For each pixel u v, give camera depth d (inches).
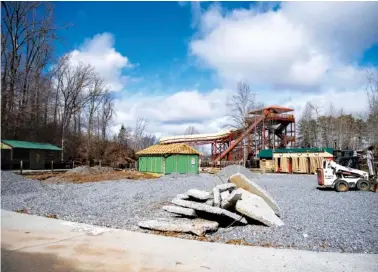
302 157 1457.9
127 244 264.5
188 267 210.7
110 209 440.5
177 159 1227.2
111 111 2736.2
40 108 1966.0
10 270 202.5
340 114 2699.3
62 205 475.2
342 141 2410.2
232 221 347.9
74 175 1104.2
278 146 1905.8
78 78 2316.7
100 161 1764.3
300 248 262.1
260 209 354.0
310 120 2613.2
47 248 251.9
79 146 2070.6
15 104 1740.9
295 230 314.0
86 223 351.9
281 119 1836.9
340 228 323.6
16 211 429.4
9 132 1669.5
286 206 467.2
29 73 1902.1
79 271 202.2
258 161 1754.4
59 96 2257.6
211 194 381.4
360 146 2506.2
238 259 228.2
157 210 429.4
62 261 220.8
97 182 912.3
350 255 240.7
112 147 2081.7
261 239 286.4
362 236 293.9
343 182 701.3
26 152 1520.7
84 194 624.1
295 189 740.0
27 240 275.3
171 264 216.2
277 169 1551.4
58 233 300.8
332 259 230.4
